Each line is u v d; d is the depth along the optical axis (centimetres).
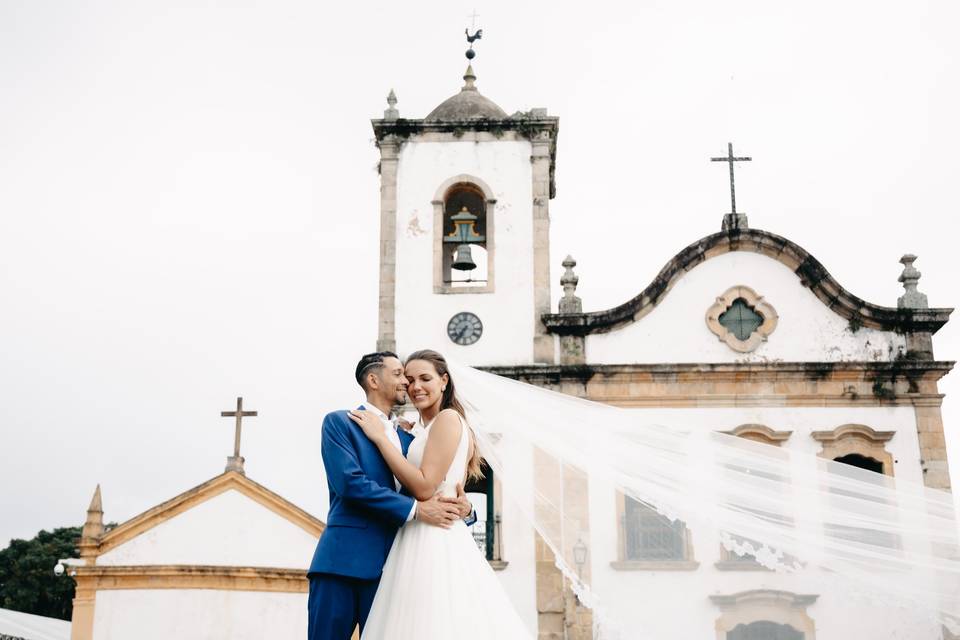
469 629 616
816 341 2191
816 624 1966
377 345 2264
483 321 2270
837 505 1123
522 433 974
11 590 4797
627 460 1013
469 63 2647
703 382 2167
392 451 640
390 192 2372
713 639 1975
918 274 2227
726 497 1060
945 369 2136
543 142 2391
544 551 2034
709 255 2241
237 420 2223
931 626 1928
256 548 2103
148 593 2075
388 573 632
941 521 1147
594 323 2214
